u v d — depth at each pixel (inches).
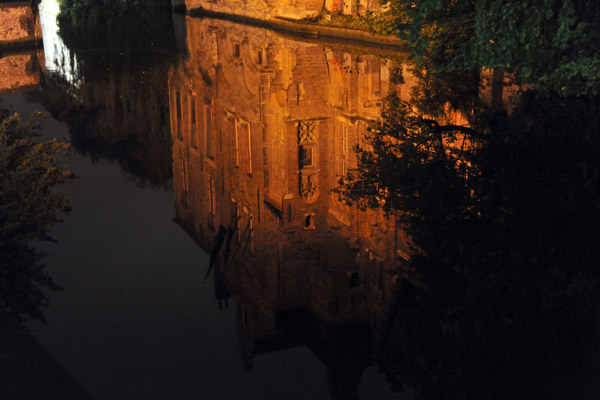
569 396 189.5
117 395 196.4
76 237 354.0
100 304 266.4
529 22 479.5
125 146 620.1
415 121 514.0
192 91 872.3
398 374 214.8
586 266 265.9
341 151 486.3
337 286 298.8
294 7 1427.2
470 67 614.2
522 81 563.8
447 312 248.4
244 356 227.0
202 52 1235.9
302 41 1216.8
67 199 425.1
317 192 417.1
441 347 226.8
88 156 564.1
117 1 1902.1
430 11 634.8
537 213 315.6
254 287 312.3
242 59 1066.7
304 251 368.2
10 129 518.6
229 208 471.5
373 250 340.8
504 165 378.9
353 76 791.7
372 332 245.1
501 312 240.1
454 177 375.2
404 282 280.7
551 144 399.9
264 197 494.0
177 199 450.9
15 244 339.3
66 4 1796.3
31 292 278.4
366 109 582.2
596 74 438.0
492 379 202.8
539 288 253.3
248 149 621.3
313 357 234.2
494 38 531.2
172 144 653.9
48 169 477.1
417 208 345.1
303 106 677.9
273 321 269.6
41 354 202.2
